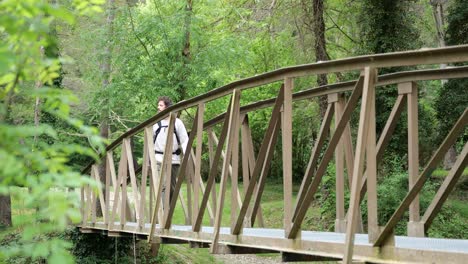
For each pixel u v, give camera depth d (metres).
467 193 16.98
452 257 3.82
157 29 14.36
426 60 4.17
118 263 12.18
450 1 18.66
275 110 5.51
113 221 9.43
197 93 15.06
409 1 16.64
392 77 5.60
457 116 15.49
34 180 2.39
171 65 14.77
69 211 2.36
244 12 17.25
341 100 6.27
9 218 14.39
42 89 2.51
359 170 4.27
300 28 17.12
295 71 5.20
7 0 2.31
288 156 5.20
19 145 2.49
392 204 14.36
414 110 5.45
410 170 5.43
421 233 5.42
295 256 5.19
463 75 5.22
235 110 6.01
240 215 5.80
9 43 2.47
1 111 2.48
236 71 17.47
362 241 5.10
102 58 14.98
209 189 6.50
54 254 2.47
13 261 10.05
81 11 2.60
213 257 14.00
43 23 2.44
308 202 4.94
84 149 2.57
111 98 14.81
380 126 15.70
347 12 17.53
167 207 7.64
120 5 15.16
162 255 12.96
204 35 15.23
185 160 7.15
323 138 5.82
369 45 16.47
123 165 9.16
